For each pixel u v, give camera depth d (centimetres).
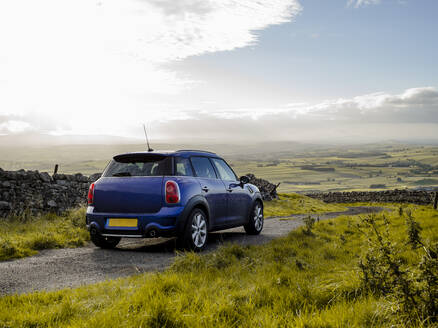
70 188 1310
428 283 299
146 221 657
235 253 598
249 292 375
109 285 427
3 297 384
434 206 2439
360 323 294
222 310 320
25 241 723
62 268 552
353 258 571
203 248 726
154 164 700
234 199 851
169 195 660
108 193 694
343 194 4572
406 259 512
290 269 489
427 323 284
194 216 696
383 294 333
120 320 305
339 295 362
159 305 320
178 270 488
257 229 973
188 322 301
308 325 289
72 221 984
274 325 288
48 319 315
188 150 762
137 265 574
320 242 754
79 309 343
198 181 730
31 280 480
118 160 737
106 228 683
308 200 3628
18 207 1063
